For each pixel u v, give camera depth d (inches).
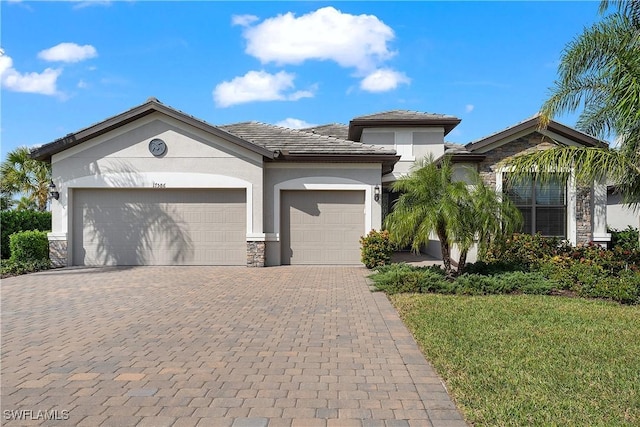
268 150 587.2
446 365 213.5
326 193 625.9
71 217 599.5
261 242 595.5
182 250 607.8
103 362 222.4
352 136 830.5
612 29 403.9
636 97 367.9
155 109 580.7
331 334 272.7
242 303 362.9
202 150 595.2
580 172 418.3
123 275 517.0
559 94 435.5
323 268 583.8
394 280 416.5
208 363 220.7
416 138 764.0
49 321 304.8
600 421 158.2
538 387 187.8
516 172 451.8
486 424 156.6
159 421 160.7
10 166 869.2
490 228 425.4
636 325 289.6
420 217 428.8
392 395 183.0
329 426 157.2
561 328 281.0
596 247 523.2
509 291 404.2
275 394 183.8
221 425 157.8
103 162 593.0
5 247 681.0
